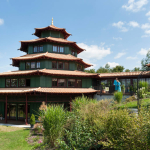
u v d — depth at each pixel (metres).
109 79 27.06
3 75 23.64
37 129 15.00
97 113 8.23
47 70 23.12
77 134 7.20
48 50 26.33
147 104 12.30
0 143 11.84
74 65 26.55
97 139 6.93
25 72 22.36
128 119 5.73
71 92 21.45
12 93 20.17
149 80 22.80
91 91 23.00
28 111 23.31
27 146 10.86
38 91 19.25
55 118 9.22
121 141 5.39
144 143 4.93
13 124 19.92
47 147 9.27
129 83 25.48
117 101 16.42
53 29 28.97
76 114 9.49
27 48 30.38
